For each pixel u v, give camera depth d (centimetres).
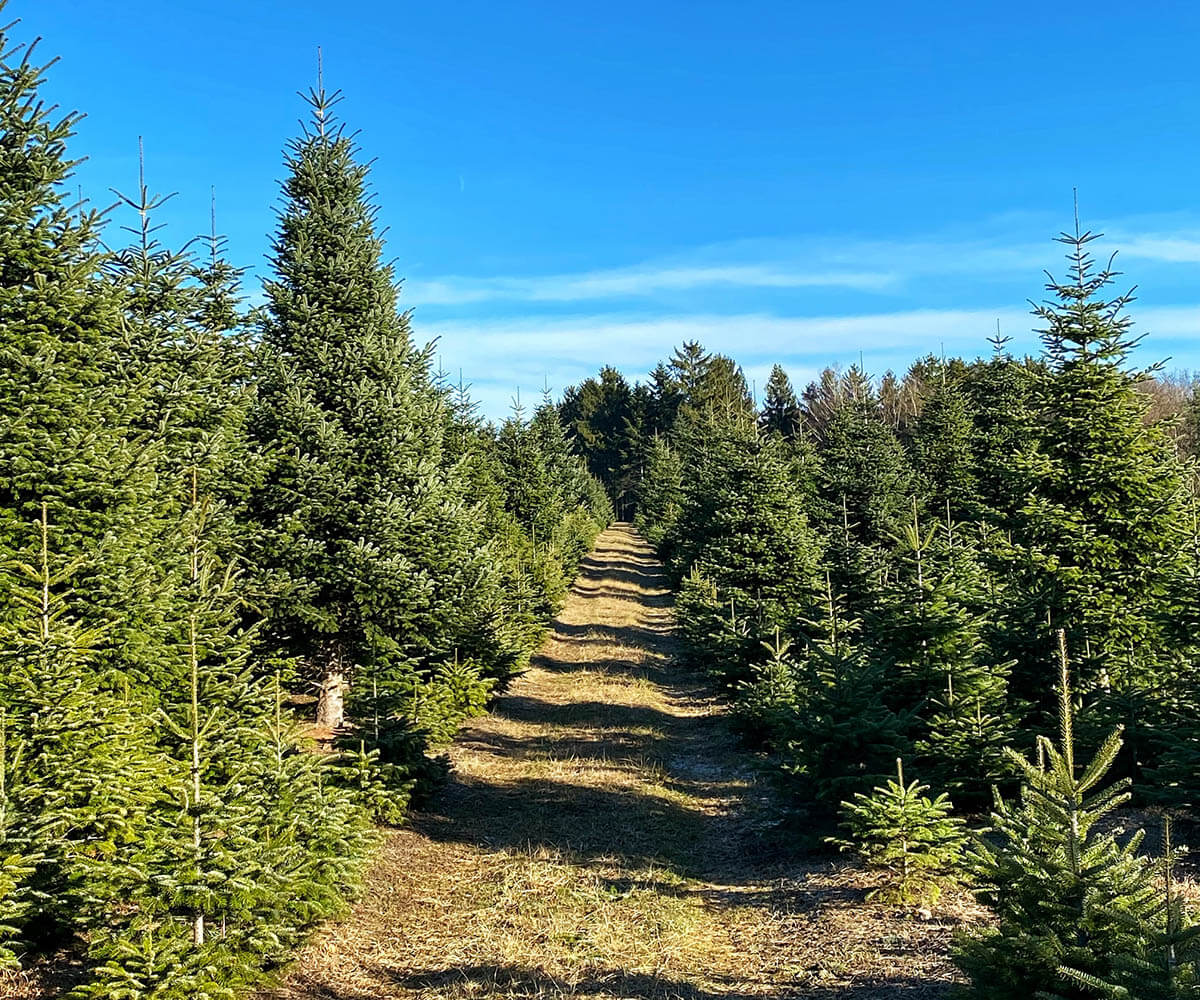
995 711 1045
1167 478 1248
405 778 1148
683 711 1956
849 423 3103
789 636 1631
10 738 641
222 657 985
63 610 703
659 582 4453
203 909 568
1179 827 938
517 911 887
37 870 617
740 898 927
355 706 1169
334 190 1553
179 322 1125
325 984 720
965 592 1137
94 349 830
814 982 707
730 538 1877
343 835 750
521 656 2003
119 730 678
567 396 9594
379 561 1336
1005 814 616
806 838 1014
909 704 1078
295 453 1368
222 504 1196
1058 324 1302
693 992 707
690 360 8112
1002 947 496
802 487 2809
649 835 1138
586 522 4938
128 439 988
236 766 662
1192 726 920
